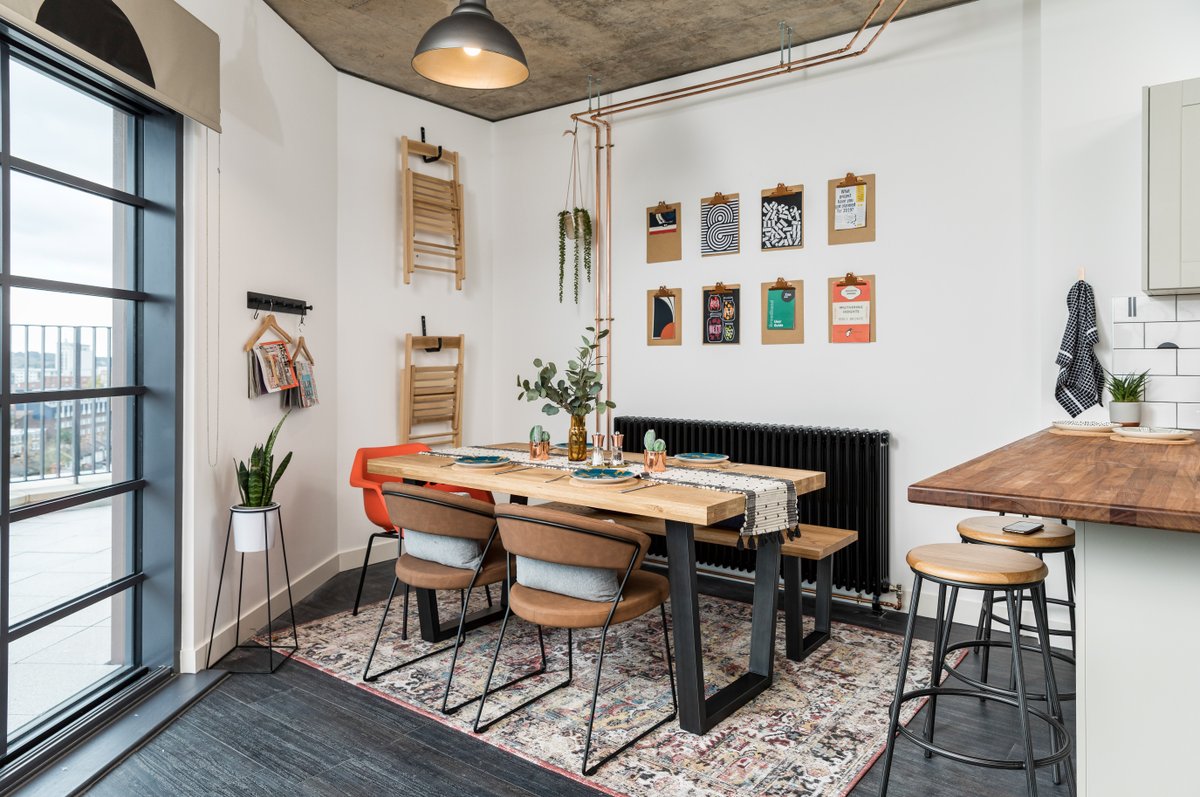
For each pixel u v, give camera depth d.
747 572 4.44
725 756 2.39
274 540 3.14
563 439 5.23
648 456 3.14
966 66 3.66
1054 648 3.32
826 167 4.08
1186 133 2.87
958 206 3.70
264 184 3.66
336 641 3.39
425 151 4.99
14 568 2.31
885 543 3.89
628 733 2.54
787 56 4.16
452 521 2.78
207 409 3.13
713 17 3.82
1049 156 3.39
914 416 3.85
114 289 2.75
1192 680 1.64
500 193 5.51
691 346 4.61
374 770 2.30
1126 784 1.71
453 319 5.28
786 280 4.23
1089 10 3.28
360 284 4.68
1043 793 2.19
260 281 3.63
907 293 3.85
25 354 2.36
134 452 2.93
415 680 2.96
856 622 3.71
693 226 4.57
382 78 4.69
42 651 2.44
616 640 3.41
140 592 2.96
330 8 3.76
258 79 3.59
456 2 3.68
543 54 4.28
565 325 5.20
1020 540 2.34
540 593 2.57
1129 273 3.24
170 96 2.79
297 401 3.90
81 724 2.44
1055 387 3.41
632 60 4.38
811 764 2.34
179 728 2.57
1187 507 1.46
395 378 4.90
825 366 4.11
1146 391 3.20
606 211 4.96
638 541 2.39
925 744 1.99
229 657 3.20
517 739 2.49
